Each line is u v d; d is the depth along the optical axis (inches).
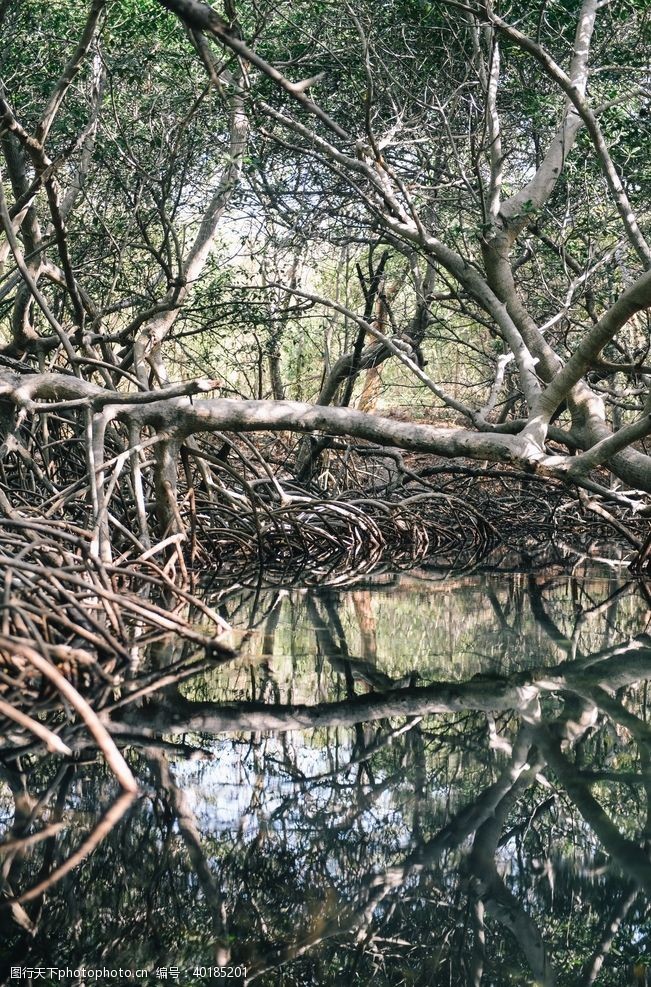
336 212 425.4
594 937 94.0
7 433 290.4
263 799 124.3
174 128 346.3
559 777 136.2
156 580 224.1
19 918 93.1
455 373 801.6
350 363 494.3
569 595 299.7
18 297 355.6
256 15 321.1
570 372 279.4
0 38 325.7
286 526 390.6
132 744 143.9
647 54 350.3
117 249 379.9
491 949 91.7
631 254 414.6
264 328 515.5
